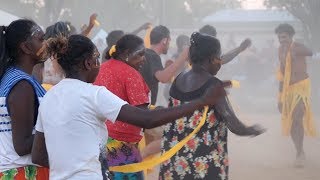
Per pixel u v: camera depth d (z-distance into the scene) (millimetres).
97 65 4152
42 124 4098
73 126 3951
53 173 4051
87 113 3951
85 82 4102
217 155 5035
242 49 8094
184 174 5055
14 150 4289
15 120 4238
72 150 3955
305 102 10391
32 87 4293
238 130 4984
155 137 6879
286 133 10477
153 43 8438
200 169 5012
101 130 4035
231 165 10430
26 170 4301
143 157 6828
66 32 6031
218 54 5145
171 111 3922
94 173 3977
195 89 5062
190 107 3955
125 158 5805
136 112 3896
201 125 4875
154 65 7438
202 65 5129
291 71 10453
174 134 5113
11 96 4238
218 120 5008
